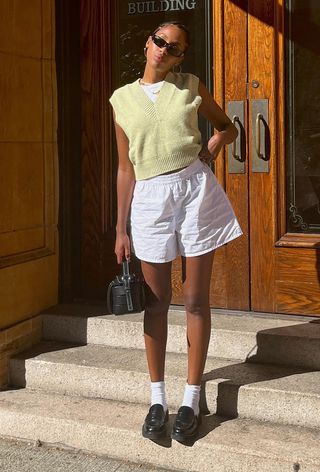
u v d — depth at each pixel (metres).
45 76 5.12
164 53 3.77
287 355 4.47
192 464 3.96
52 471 4.02
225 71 4.93
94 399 4.52
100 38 5.23
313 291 4.81
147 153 3.82
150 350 4.04
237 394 4.19
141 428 4.09
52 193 5.22
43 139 5.13
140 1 5.14
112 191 5.32
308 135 4.79
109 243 5.32
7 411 4.38
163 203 3.84
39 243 5.14
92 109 5.29
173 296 5.16
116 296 3.91
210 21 4.96
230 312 5.00
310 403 4.05
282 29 4.77
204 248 3.88
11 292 4.83
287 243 4.83
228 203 3.97
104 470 4.03
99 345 4.91
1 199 4.77
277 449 3.83
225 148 4.95
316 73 4.74
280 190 4.85
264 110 4.85
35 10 5.01
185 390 4.06
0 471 4.03
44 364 4.64
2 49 4.72
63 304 5.32
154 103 3.79
